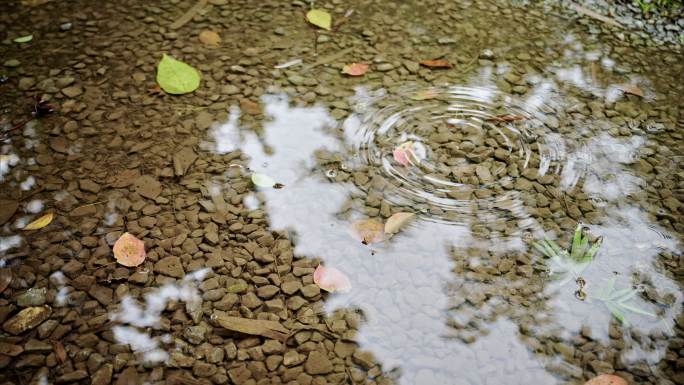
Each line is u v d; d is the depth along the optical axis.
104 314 1.63
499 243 1.82
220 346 1.57
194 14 2.76
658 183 2.02
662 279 1.74
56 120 2.20
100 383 1.49
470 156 2.08
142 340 1.58
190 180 1.99
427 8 2.82
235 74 2.42
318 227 1.86
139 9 2.79
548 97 2.35
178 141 2.13
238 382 1.50
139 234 1.82
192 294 1.68
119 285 1.70
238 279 1.72
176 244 1.80
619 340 1.60
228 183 1.98
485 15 2.79
